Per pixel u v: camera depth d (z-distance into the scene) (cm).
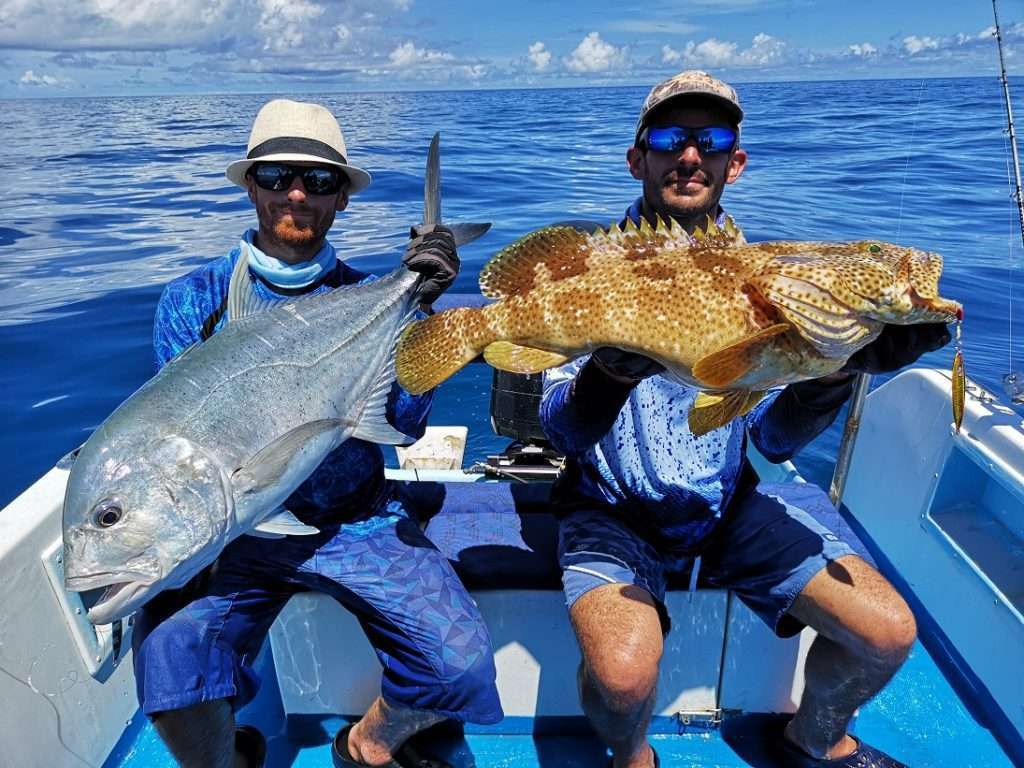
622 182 1270
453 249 253
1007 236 875
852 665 223
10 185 1352
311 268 256
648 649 209
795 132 2106
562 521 259
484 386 541
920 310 155
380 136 2170
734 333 165
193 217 1044
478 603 253
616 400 198
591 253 188
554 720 269
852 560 231
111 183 1360
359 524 242
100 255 831
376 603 225
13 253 844
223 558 229
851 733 267
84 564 184
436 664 220
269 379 209
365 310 234
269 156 239
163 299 250
